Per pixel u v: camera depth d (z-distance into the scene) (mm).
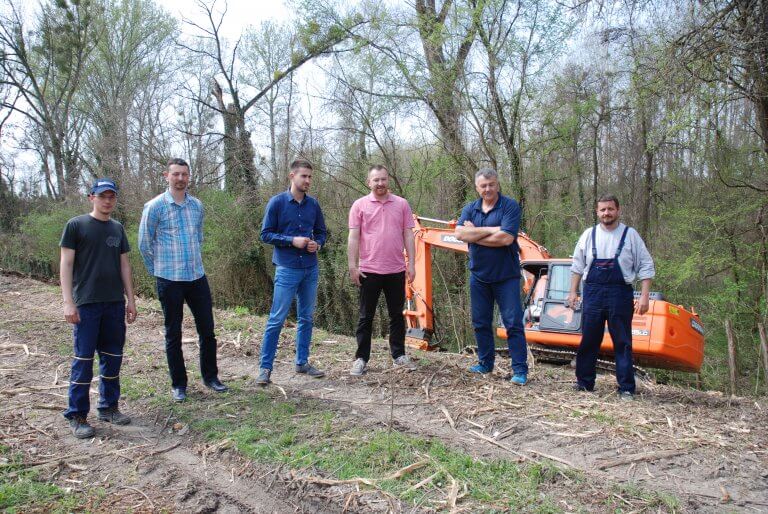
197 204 4922
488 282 5570
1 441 4117
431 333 9969
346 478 3527
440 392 5137
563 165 15391
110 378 4480
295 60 17141
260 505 3387
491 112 12977
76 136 25172
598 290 5207
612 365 7934
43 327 8117
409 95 13586
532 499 3252
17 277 13836
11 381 5562
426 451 3857
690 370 8375
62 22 22812
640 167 17062
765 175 12633
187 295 4988
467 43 12703
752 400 5281
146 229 4668
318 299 17125
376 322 16250
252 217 17188
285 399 4957
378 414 4598
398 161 15547
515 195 13320
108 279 4332
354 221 5555
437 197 15211
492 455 3828
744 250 12961
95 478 3666
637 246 5152
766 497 3324
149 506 3346
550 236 15031
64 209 20641
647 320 7711
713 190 13203
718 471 3619
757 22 8359
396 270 5605
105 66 24844
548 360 8672
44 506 3301
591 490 3350
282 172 17297
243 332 7633
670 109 9156
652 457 3795
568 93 14406
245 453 3904
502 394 5109
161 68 24672
